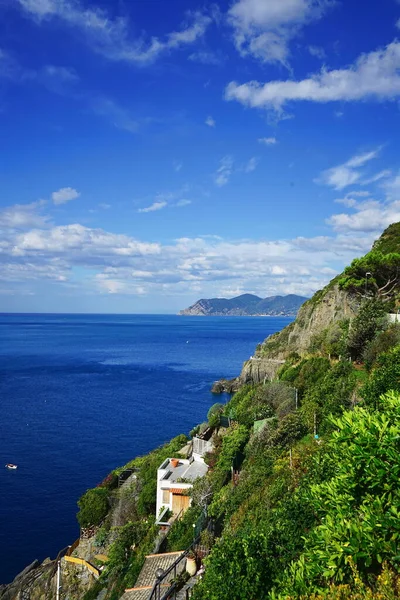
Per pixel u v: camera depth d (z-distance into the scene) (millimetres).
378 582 9648
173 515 39344
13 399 101062
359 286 64688
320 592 10359
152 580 28406
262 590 15391
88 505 45938
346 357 47812
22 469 61500
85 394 107500
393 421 12680
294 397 48438
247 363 93375
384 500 11172
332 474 19828
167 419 85938
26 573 40250
